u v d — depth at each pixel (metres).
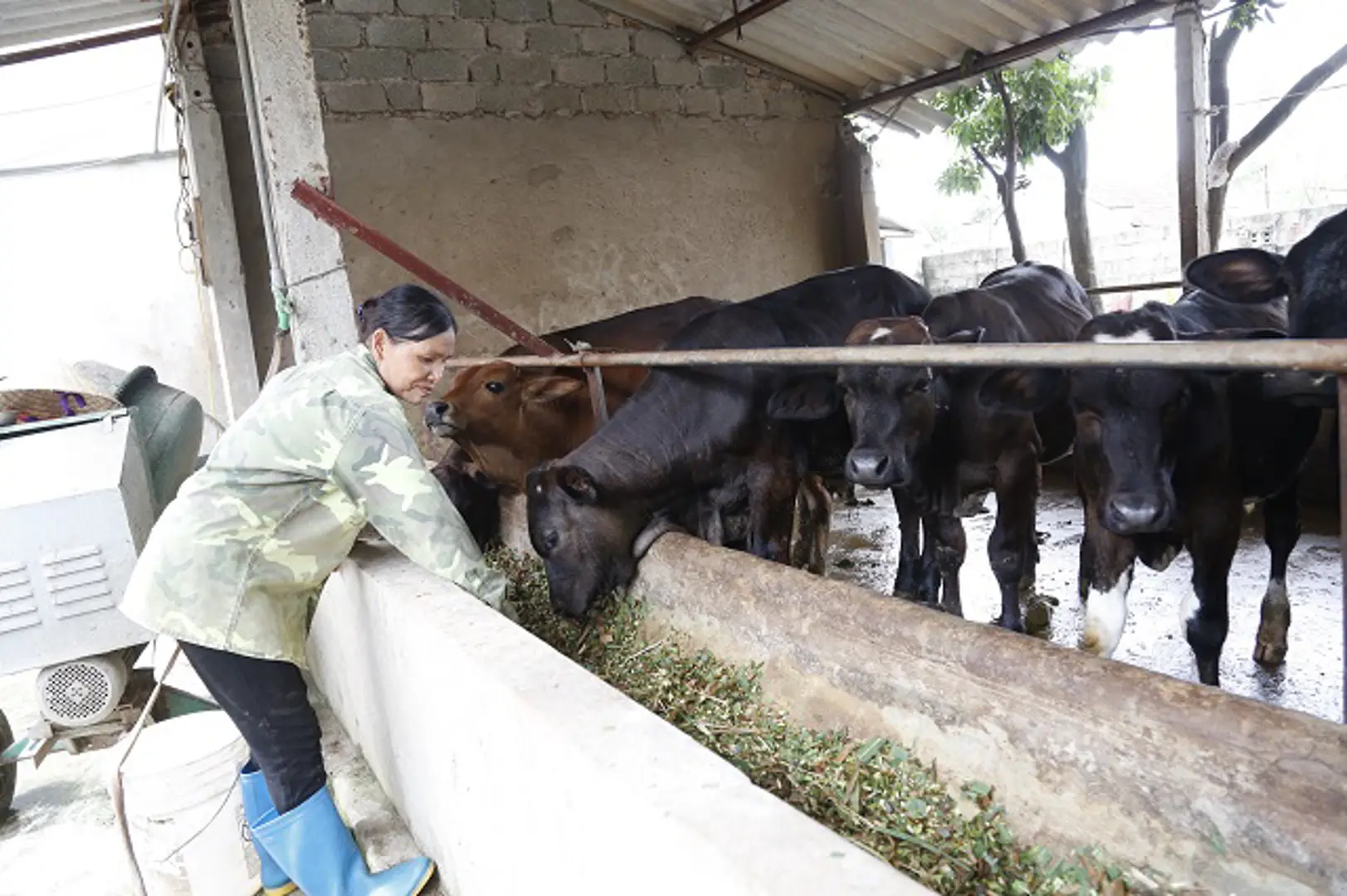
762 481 4.60
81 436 4.20
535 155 9.77
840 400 4.17
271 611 2.67
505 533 5.21
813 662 2.72
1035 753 2.12
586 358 3.92
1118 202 29.09
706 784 1.49
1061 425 4.91
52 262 14.51
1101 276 18.03
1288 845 1.66
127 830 2.88
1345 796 1.58
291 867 2.80
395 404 2.62
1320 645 4.29
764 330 4.59
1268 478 3.96
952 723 2.32
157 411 5.44
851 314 4.97
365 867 2.85
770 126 10.88
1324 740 1.63
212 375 12.90
